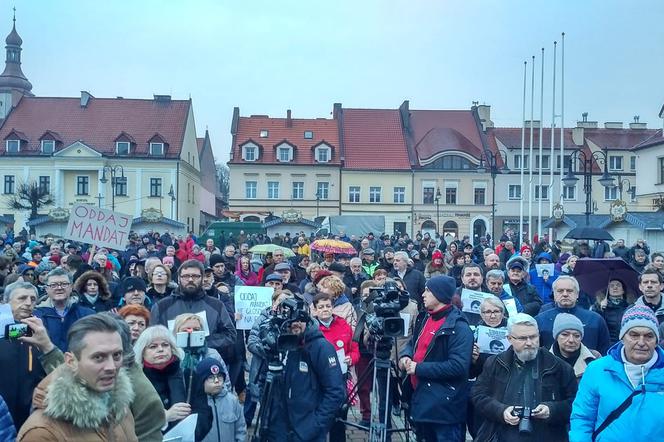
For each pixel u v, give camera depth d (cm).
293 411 570
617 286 833
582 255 1675
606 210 6362
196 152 6800
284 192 6194
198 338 548
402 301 641
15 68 6956
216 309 732
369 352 780
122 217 1284
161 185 5962
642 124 7144
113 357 350
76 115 6169
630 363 451
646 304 786
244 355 938
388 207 6234
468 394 625
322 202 6209
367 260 1588
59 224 4291
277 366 572
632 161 6450
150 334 520
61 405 335
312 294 1018
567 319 592
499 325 680
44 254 1772
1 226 4294
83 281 804
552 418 520
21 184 5306
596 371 460
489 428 556
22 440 332
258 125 6438
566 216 3403
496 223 6259
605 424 448
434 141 6372
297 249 2561
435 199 6225
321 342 580
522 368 541
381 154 6328
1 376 519
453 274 1530
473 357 657
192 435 471
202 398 537
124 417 367
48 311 720
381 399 680
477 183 6241
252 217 6150
